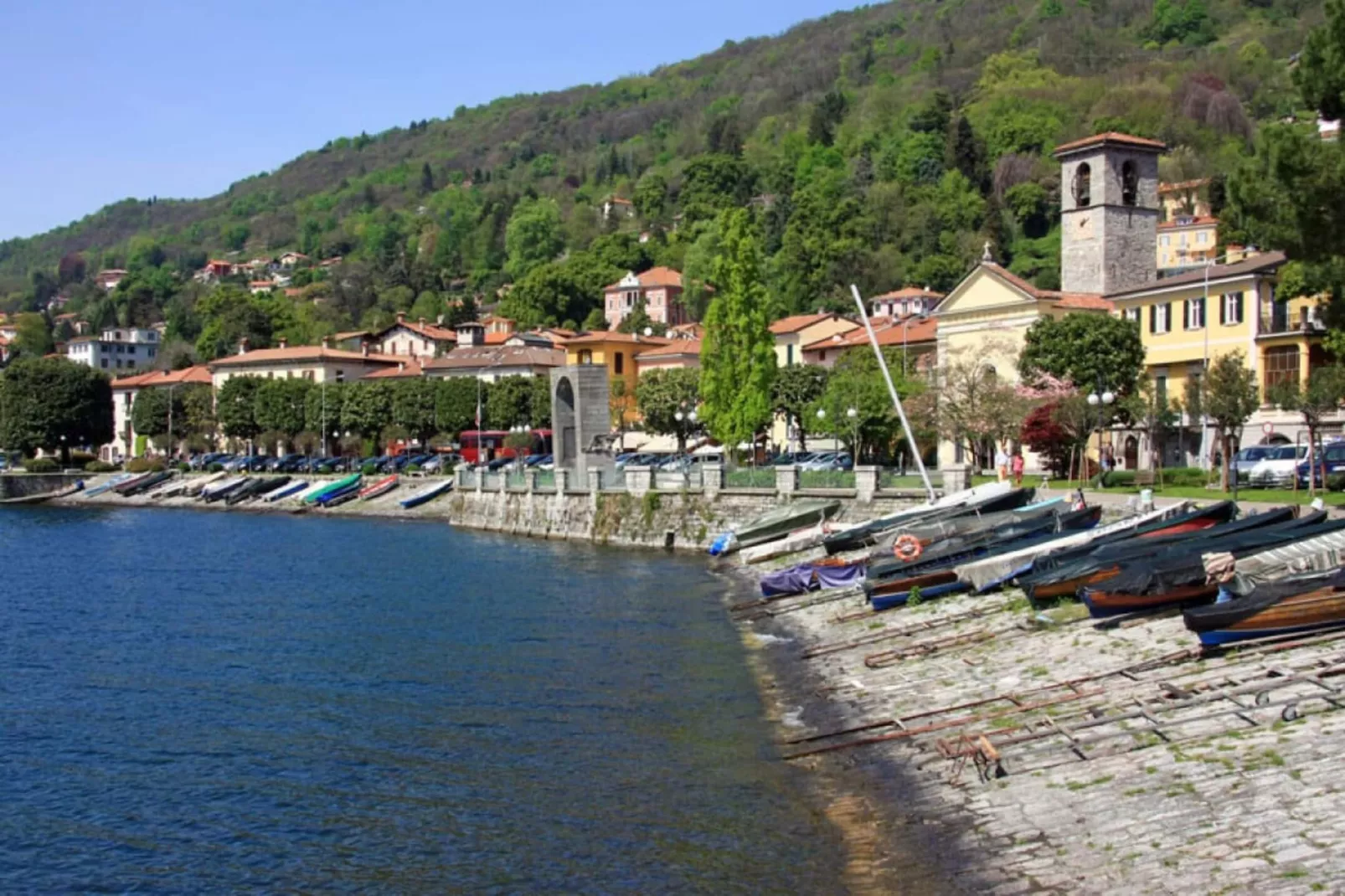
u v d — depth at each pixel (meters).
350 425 163.38
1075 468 87.38
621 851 25.81
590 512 92.75
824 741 32.25
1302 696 26.19
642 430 144.62
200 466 170.88
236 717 38.94
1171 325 92.88
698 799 28.56
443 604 61.25
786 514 75.19
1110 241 106.00
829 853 24.53
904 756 29.45
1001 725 29.81
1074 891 20.72
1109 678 31.23
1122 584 36.56
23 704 41.47
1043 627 38.72
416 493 129.50
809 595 55.84
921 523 59.50
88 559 89.62
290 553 91.38
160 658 49.25
